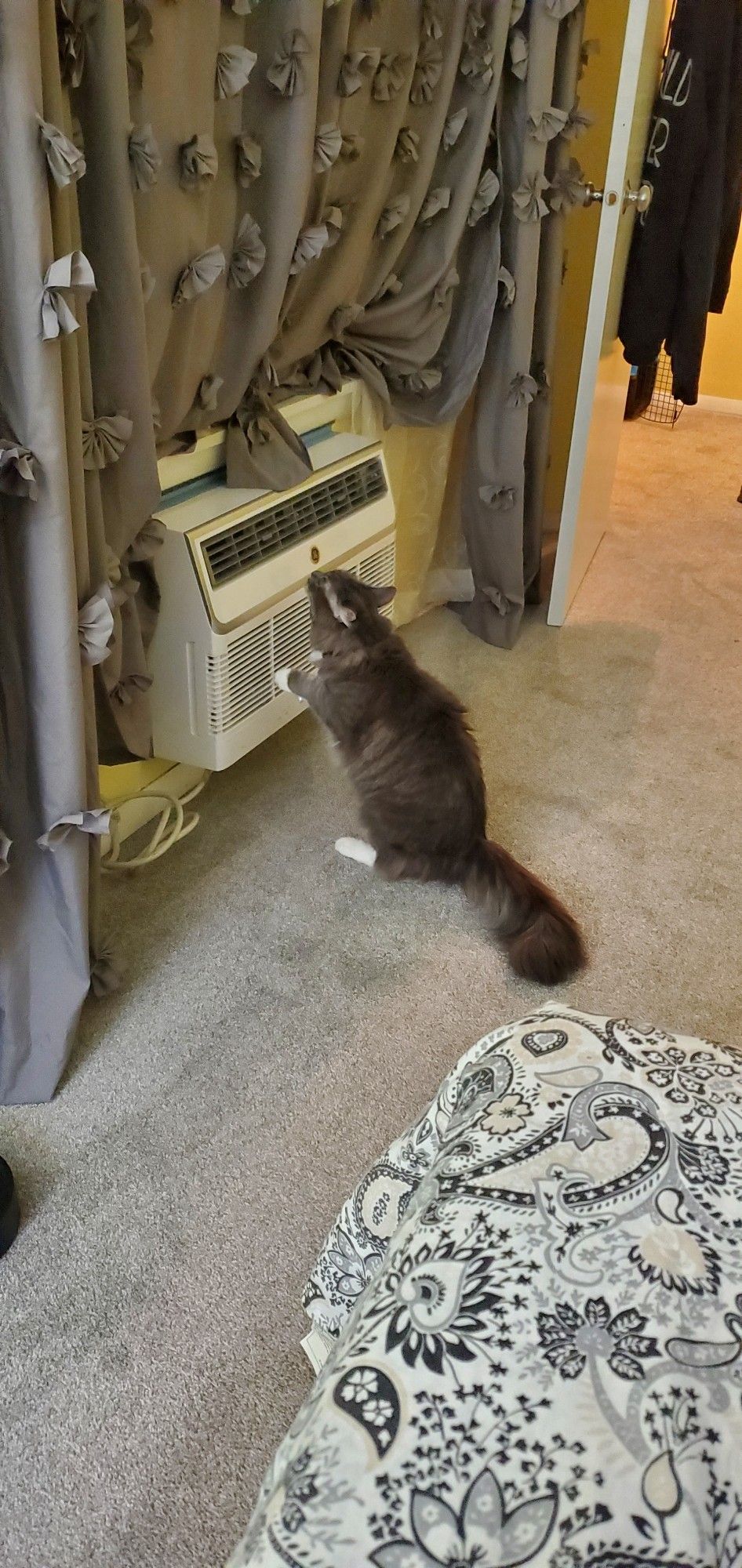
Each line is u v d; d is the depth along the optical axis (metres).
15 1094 1.48
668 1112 0.74
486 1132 0.74
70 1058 1.55
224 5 1.47
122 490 1.51
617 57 2.71
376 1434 0.56
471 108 2.07
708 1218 0.66
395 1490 0.53
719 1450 0.55
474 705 2.51
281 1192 1.39
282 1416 1.15
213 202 1.61
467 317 2.37
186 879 1.92
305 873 1.96
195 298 1.57
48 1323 1.22
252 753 2.29
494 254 2.26
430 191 2.13
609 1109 0.75
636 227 2.83
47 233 1.08
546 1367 0.58
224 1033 1.62
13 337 1.12
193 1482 1.09
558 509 3.28
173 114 1.41
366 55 1.71
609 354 2.72
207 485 1.89
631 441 4.27
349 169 1.88
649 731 2.45
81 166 1.09
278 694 1.95
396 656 1.85
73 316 1.12
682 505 3.67
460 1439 0.55
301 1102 1.51
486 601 2.73
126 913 1.83
